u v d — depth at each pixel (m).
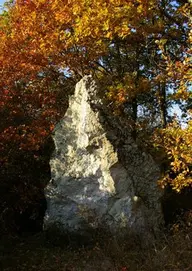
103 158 13.07
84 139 13.40
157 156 15.37
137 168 13.34
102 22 13.63
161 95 17.70
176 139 12.24
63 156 13.86
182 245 10.62
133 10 13.26
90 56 16.64
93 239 12.71
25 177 16.31
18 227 15.98
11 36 16.58
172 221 14.56
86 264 10.76
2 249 12.49
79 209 13.19
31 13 15.70
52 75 18.11
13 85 16.38
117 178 12.92
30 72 16.91
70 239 13.16
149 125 19.77
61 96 18.59
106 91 16.69
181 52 16.27
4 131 14.71
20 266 11.00
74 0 14.49
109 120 13.45
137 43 16.75
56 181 13.81
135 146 13.51
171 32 15.80
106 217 12.88
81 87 13.97
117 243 11.63
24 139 15.39
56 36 15.46
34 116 16.95
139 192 13.17
